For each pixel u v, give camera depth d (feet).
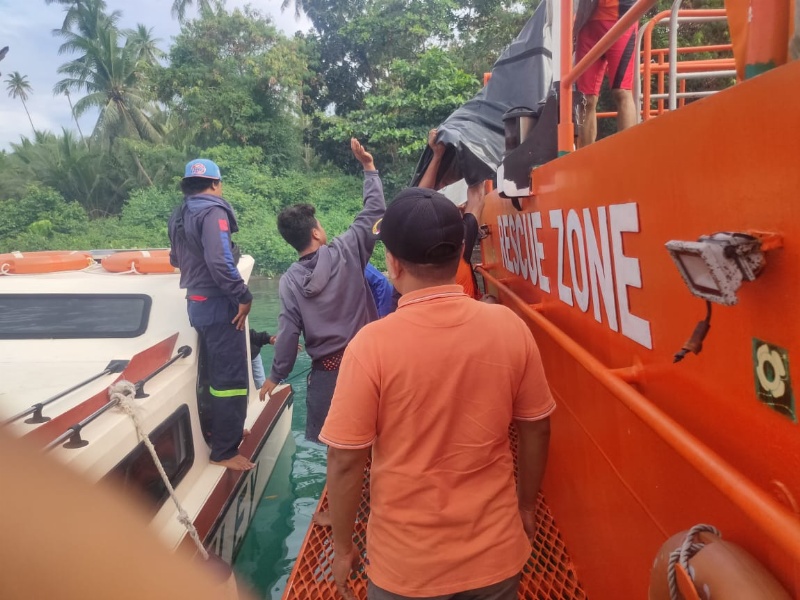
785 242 2.93
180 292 14.52
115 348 13.19
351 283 10.46
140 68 100.78
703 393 3.97
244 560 14.05
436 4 83.71
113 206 107.86
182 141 102.37
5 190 102.58
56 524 1.39
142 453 10.43
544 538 8.15
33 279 14.80
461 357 4.72
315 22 95.04
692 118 3.83
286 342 10.39
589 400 6.64
